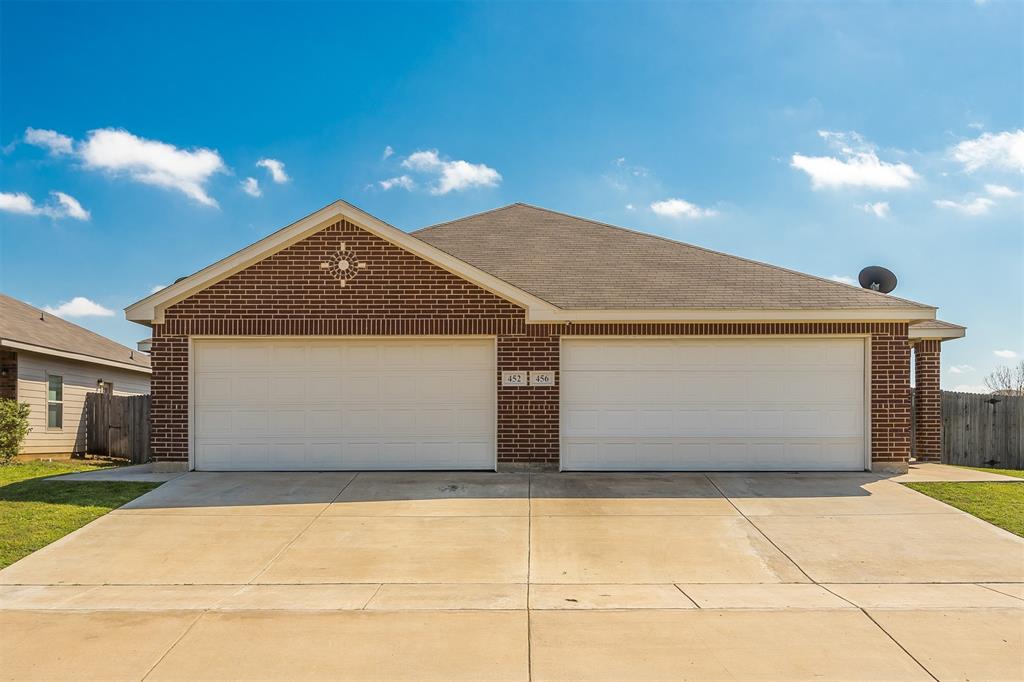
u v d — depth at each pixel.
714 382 13.31
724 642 6.12
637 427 13.24
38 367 18.58
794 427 13.29
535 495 11.42
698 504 10.91
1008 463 17.17
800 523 9.99
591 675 5.52
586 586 7.73
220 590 7.61
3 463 15.88
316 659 5.82
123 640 6.22
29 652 5.98
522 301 13.05
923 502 11.02
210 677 5.52
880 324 13.24
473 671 5.59
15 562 8.45
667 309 13.03
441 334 13.06
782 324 13.17
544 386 13.12
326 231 13.12
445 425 13.20
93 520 10.04
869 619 6.66
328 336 13.06
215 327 13.02
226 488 11.78
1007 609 6.95
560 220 17.94
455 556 8.70
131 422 19.55
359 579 7.95
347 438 13.17
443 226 17.52
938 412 15.97
